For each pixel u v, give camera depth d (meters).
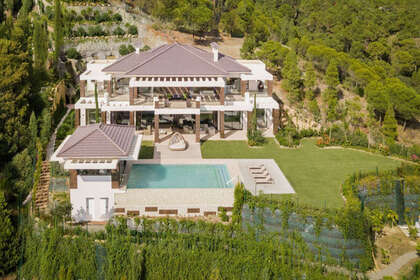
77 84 67.50
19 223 30.58
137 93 53.97
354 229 29.53
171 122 54.62
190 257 28.23
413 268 29.83
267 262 28.02
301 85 65.38
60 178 38.31
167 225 30.55
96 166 33.47
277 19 108.81
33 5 93.00
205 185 38.53
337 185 39.59
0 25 56.72
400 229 35.66
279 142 50.78
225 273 28.03
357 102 65.69
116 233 30.34
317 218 30.06
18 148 42.22
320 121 57.88
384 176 39.78
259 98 54.44
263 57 71.94
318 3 115.88
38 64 59.38
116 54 80.19
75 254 28.41
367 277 28.47
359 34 96.00
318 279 27.44
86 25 84.12
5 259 28.59
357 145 50.81
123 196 35.28
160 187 37.78
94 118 52.59
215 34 95.94
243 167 43.12
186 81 50.94
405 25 102.62
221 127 51.47
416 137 64.00
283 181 40.06
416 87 86.19
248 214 32.12
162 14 94.19
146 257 28.39
